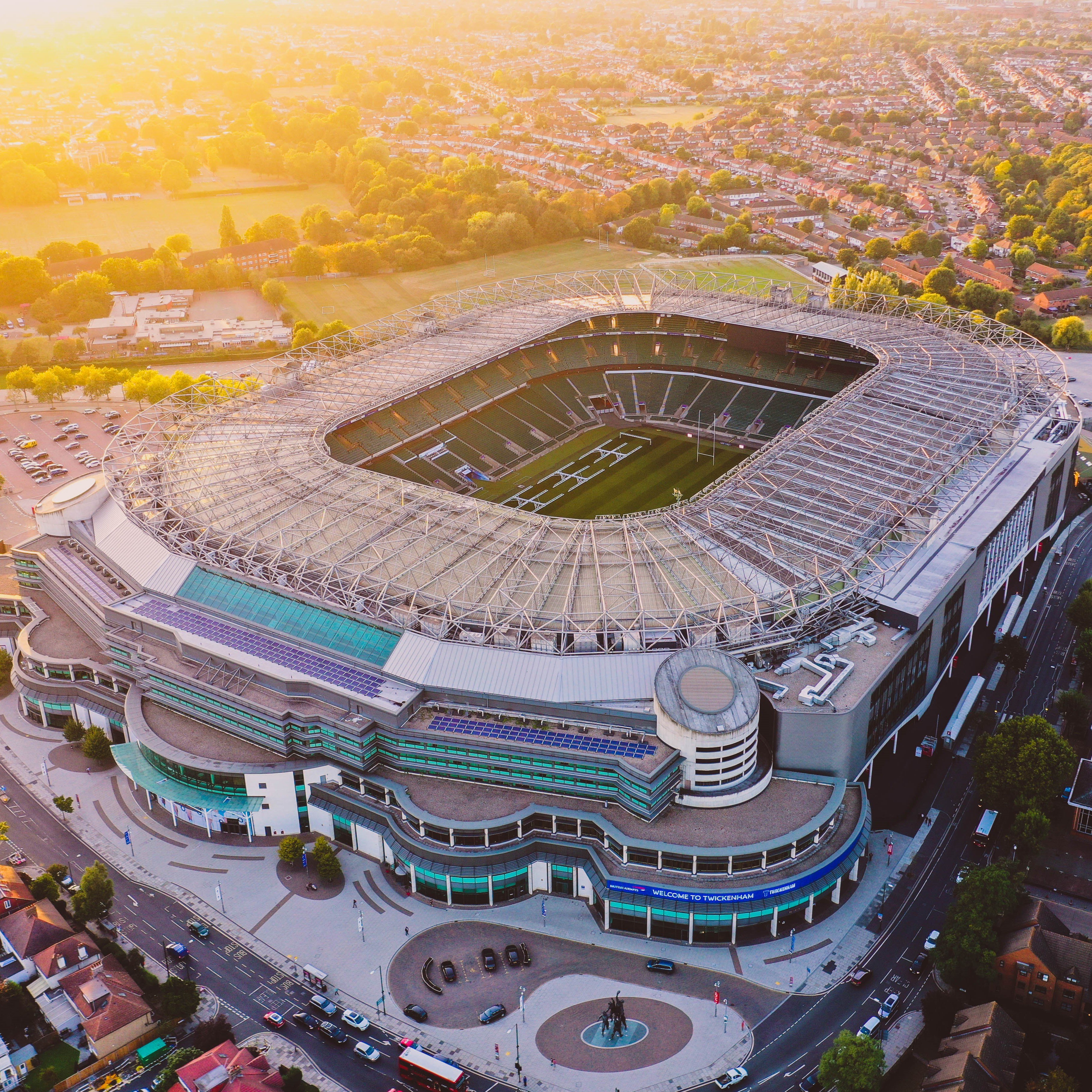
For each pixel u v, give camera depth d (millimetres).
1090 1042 141250
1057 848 183625
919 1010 153250
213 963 165625
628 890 165500
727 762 173000
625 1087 143250
